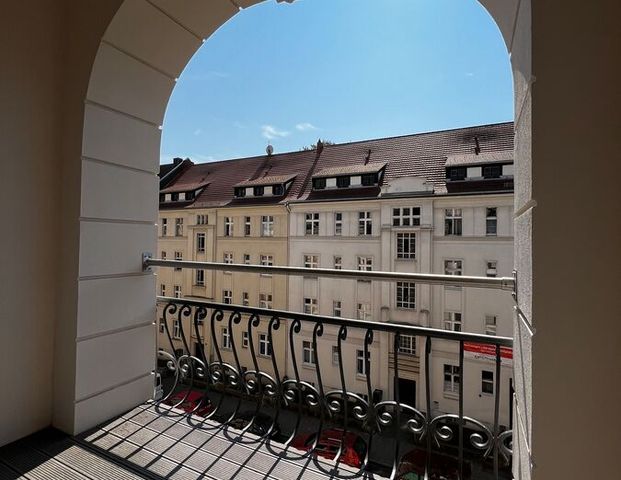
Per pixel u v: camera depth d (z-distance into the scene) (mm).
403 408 1568
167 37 1924
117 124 1921
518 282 1136
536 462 839
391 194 11539
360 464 1548
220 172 17219
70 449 1594
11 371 1646
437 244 10828
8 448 1593
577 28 833
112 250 1902
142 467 1474
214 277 15031
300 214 13250
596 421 797
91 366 1799
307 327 11352
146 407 2012
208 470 1463
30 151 1703
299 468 1498
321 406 1696
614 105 802
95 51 1750
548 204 846
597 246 805
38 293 1745
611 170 800
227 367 1979
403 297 11148
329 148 14734
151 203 2111
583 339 810
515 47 1173
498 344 1355
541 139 856
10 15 1630
